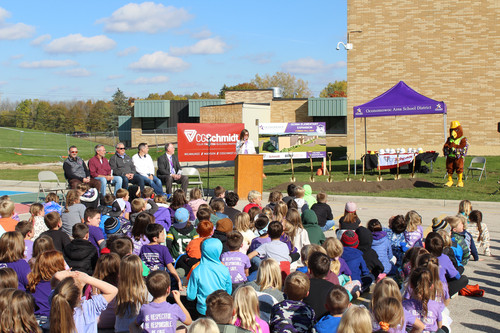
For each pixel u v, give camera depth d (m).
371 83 27.06
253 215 8.52
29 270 5.48
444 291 5.75
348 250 6.92
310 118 43.34
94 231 7.25
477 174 19.98
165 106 48.09
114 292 4.81
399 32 26.56
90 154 39.53
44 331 4.84
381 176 20.28
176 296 4.96
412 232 7.87
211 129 22.12
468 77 25.80
